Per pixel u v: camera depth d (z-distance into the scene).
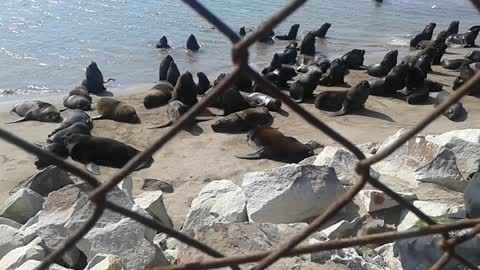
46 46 21.81
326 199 7.11
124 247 5.94
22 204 7.84
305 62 21.20
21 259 5.86
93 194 1.46
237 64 1.39
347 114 14.27
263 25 1.36
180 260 5.30
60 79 18.19
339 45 25.27
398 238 1.82
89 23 25.95
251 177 7.51
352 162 8.75
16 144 1.34
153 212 7.61
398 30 28.84
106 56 21.11
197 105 1.43
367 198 7.11
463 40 25.67
